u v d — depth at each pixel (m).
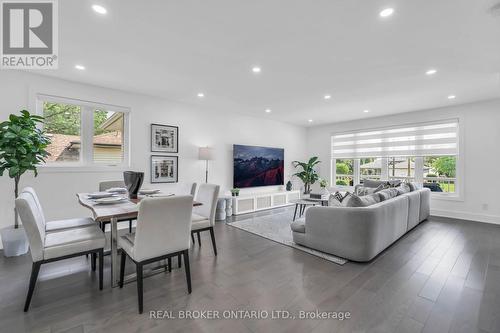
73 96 3.46
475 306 1.84
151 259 1.86
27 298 1.76
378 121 5.80
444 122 4.86
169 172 4.40
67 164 3.53
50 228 2.33
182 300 1.92
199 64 2.88
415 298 1.95
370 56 2.65
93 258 2.40
